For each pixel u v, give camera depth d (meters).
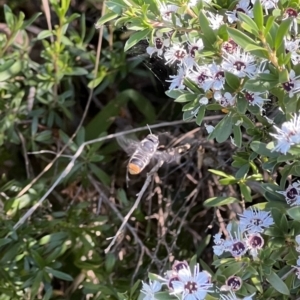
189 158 0.27
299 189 0.18
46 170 0.27
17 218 0.25
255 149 0.17
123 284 0.24
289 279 0.18
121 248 0.27
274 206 0.18
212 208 0.27
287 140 0.15
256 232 0.17
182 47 0.18
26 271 0.24
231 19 0.18
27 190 0.27
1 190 0.27
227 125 0.17
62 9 0.25
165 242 0.25
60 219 0.26
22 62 0.27
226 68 0.17
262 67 0.16
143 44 0.21
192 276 0.17
